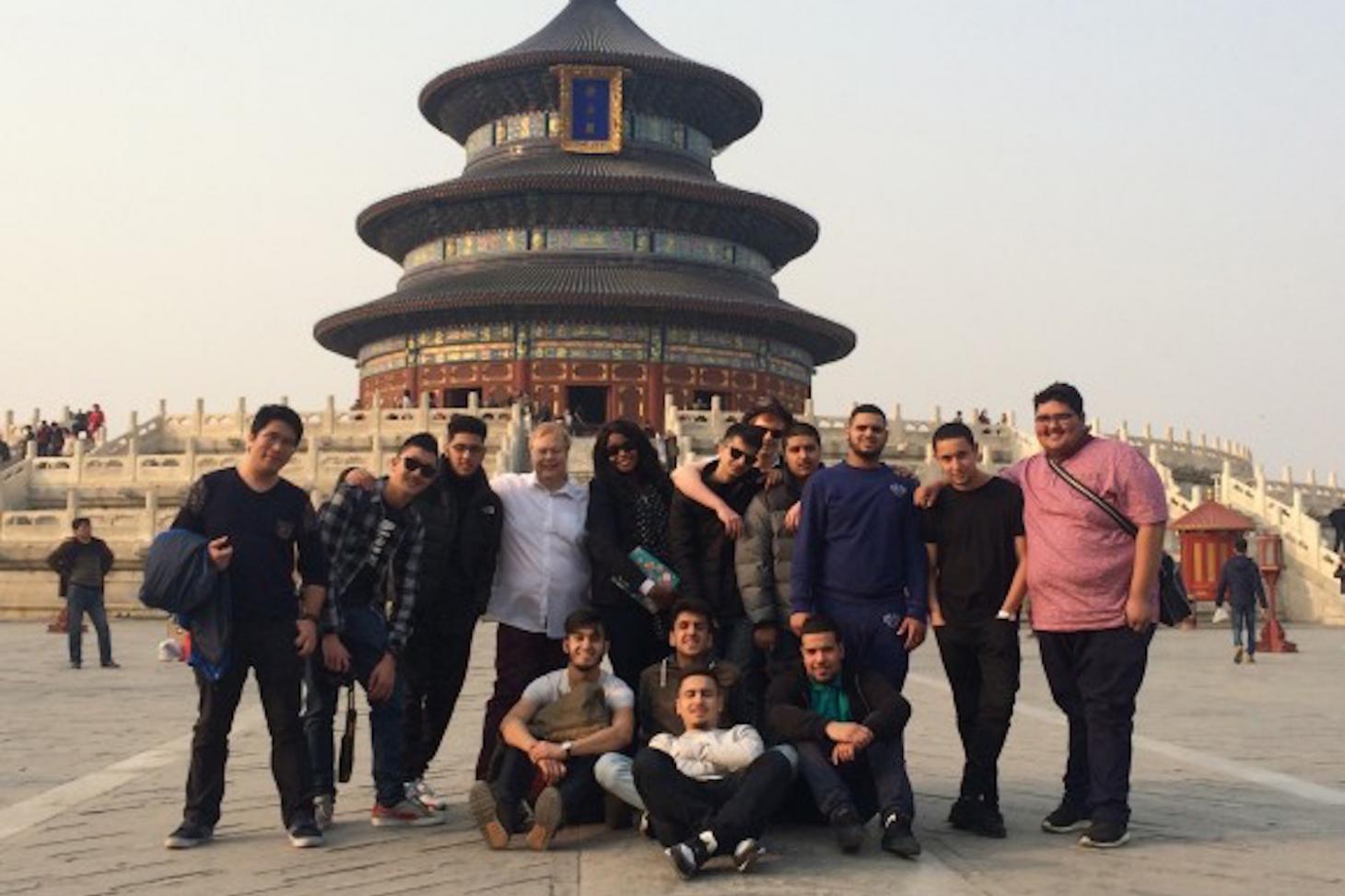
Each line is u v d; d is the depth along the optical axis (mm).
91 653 32344
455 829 12008
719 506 12148
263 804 13141
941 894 9484
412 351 83500
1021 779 14688
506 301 77312
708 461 12633
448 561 12562
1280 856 10758
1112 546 11445
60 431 68625
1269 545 36250
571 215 83250
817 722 11242
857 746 11055
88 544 28688
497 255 84000
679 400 80562
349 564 12258
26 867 10391
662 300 77438
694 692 11289
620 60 84438
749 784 10438
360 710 21359
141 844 11281
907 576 12086
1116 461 11500
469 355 81312
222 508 11445
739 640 12281
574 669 11836
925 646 36219
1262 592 33750
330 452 58281
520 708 11781
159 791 13750
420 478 12328
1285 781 14445
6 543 47844
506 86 86562
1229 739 17969
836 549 12047
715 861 10570
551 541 12758
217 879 10008
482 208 83625
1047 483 11773
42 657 31406
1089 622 11406
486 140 88750
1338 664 31406
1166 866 10438
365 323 84625
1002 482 12164
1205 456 69000
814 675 11664
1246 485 55625
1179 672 29031
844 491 12023
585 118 84875
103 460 55062
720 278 85000
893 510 12062
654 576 12148
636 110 87438
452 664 12828
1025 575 11898
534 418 64500
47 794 13594
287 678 11422
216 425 64250
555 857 10758
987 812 11695
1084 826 11781
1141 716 20688
